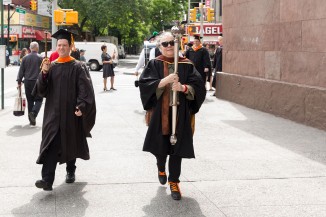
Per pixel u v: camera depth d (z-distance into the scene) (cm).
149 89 532
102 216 485
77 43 3909
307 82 1060
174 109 520
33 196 547
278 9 1191
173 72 540
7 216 482
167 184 596
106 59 1923
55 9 1959
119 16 4984
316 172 654
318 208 511
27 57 1054
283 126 1026
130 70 3788
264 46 1274
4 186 584
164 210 503
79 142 572
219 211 501
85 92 561
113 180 613
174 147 528
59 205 517
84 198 541
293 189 577
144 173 646
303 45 1073
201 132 952
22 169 663
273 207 513
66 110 558
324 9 988
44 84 556
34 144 834
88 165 687
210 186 589
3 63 1288
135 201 532
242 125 1037
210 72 1823
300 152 776
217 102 1465
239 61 1450
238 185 593
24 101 1064
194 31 2756
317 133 945
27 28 5338
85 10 5044
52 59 1057
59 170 662
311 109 1018
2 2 1323
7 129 990
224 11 1565
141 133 942
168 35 539
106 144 833
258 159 728
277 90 1173
